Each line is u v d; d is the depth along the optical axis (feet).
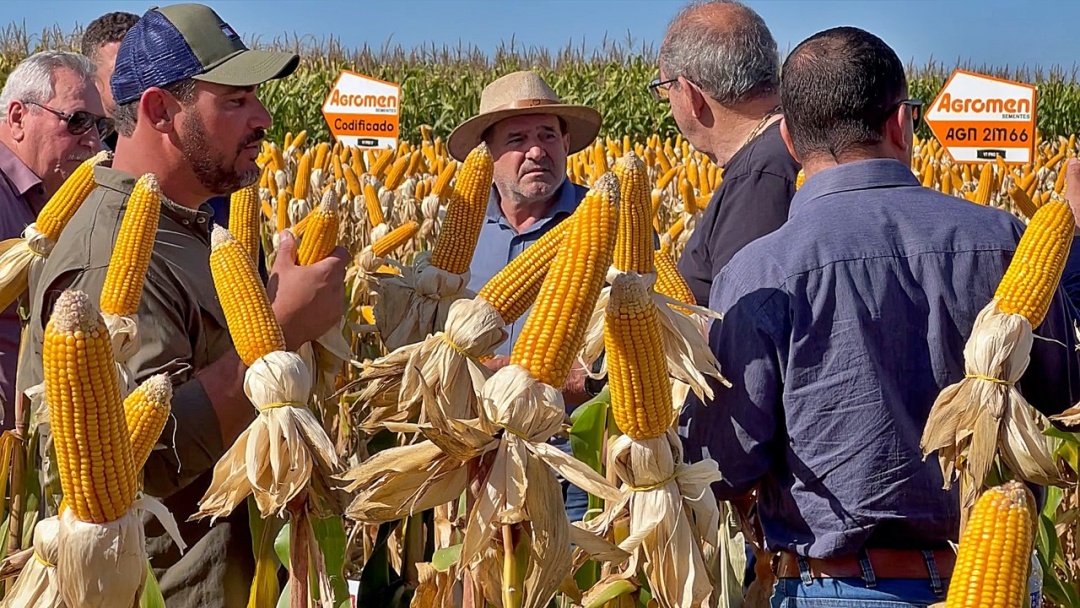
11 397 14.82
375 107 43.16
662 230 30.83
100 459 6.61
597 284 7.64
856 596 9.21
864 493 8.95
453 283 10.95
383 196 31.65
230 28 10.91
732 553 11.60
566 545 7.75
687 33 15.42
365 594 10.84
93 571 6.88
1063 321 9.57
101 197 10.32
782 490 9.50
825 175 9.64
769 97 15.26
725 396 9.32
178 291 9.95
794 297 9.07
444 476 7.87
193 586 10.52
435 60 109.29
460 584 11.68
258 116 10.64
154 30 10.40
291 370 8.00
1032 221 8.55
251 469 7.97
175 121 10.30
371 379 9.17
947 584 9.19
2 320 14.83
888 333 8.95
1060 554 13.87
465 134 16.63
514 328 14.74
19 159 16.57
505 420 7.54
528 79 16.07
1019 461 8.09
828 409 8.99
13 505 11.79
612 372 7.92
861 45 9.64
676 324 9.04
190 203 10.80
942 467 8.45
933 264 9.07
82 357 6.28
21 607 7.18
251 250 11.40
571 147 18.15
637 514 8.32
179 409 9.32
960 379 9.00
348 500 8.03
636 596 9.78
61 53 16.94
